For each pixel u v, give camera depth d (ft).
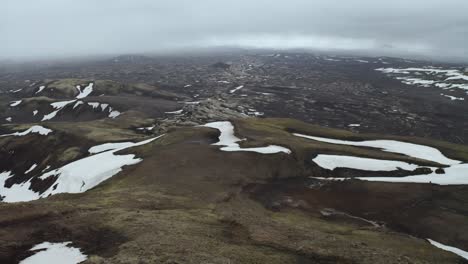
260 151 245.45
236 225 123.54
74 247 96.94
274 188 204.74
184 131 312.29
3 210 116.67
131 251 90.68
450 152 298.56
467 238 151.12
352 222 164.66
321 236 118.32
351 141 322.75
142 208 144.56
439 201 186.70
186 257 87.56
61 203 133.69
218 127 331.36
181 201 162.81
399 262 100.01
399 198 190.90
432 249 134.72
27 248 96.43
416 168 241.14
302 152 250.98
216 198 176.35
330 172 235.20
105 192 175.52
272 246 104.63
